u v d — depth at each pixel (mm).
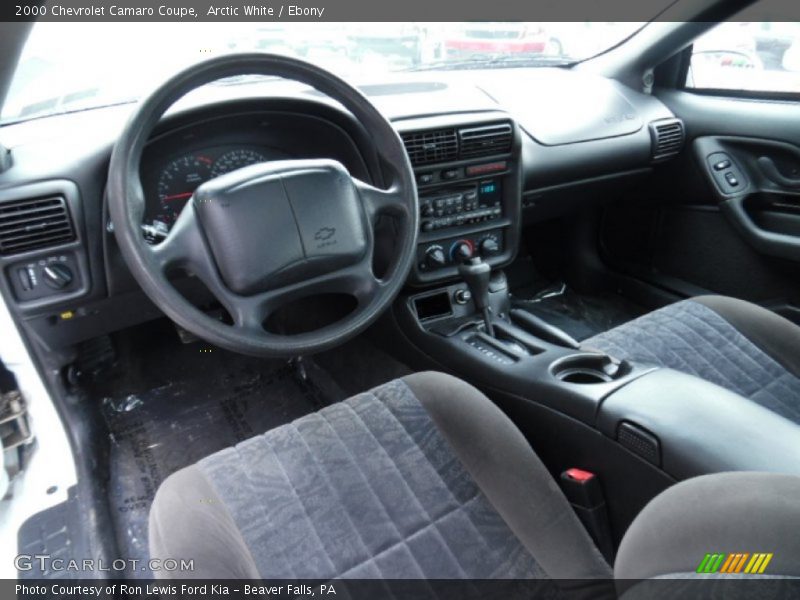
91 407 1596
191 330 940
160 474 1493
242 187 961
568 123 1725
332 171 1030
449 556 862
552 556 869
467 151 1448
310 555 847
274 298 1006
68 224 1142
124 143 900
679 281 2029
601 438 1023
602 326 2061
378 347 1689
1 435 1408
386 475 943
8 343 1368
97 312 1308
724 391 978
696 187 1900
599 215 2191
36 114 1294
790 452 822
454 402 1021
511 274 2318
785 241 1684
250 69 995
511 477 919
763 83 1755
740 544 475
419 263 1502
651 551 560
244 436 1603
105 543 1300
